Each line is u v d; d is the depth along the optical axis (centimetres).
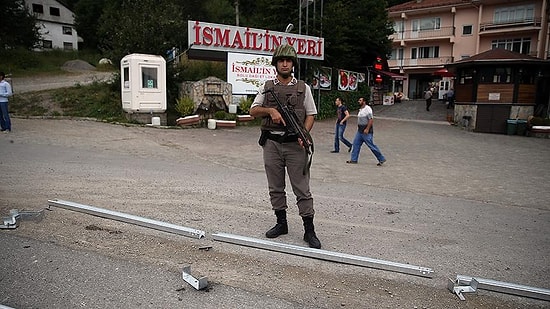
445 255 409
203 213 513
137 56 1434
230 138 1355
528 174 962
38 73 2716
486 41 4041
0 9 3150
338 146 1227
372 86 3347
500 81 2075
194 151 1080
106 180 670
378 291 323
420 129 2072
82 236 411
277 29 2409
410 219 538
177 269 346
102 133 1242
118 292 302
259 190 659
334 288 324
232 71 1753
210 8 3762
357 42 2961
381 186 766
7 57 2878
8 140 1023
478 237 472
